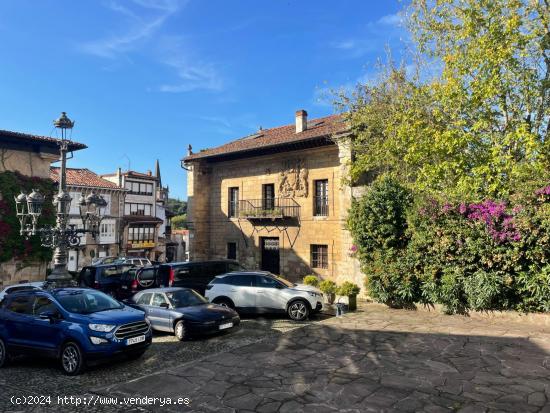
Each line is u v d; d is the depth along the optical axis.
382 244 13.04
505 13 12.05
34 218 12.08
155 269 15.78
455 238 11.09
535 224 9.72
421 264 12.06
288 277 20.88
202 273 15.80
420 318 11.27
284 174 21.45
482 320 10.74
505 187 11.16
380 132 16.44
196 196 24.91
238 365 7.51
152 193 50.84
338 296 13.61
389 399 5.80
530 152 10.79
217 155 23.52
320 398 5.89
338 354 8.09
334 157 19.48
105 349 7.68
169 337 10.73
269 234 21.95
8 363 8.83
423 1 13.79
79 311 8.45
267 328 11.55
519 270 10.16
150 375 7.04
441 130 13.73
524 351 7.98
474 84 12.00
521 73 11.82
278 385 6.45
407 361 7.53
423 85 14.73
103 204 13.25
